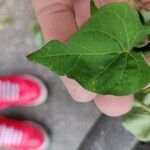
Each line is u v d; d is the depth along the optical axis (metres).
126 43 0.31
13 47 1.22
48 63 0.30
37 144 1.17
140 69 0.30
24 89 1.17
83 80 0.30
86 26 0.30
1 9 1.22
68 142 1.16
